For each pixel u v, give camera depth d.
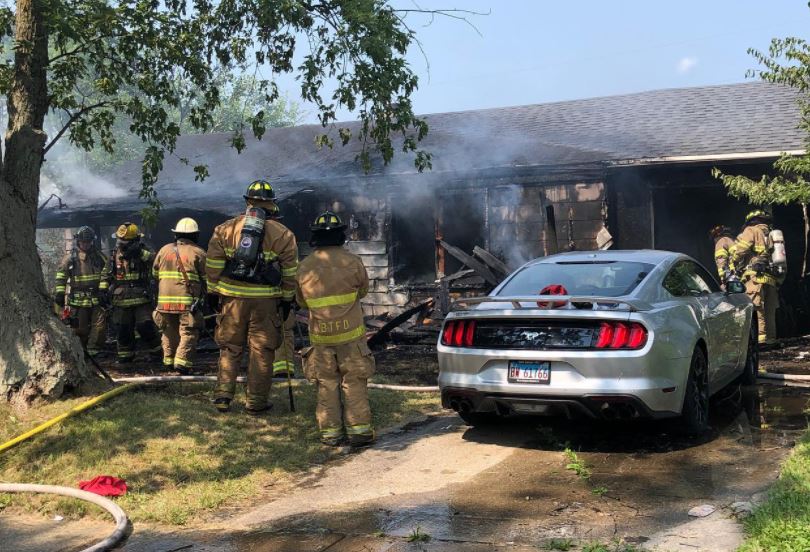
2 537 4.21
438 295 12.51
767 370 8.20
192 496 4.73
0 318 6.01
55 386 6.02
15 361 5.96
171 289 8.71
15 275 6.14
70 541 4.15
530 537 3.86
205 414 6.15
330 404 5.80
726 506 4.14
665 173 12.40
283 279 6.30
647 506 4.22
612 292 5.57
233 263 6.23
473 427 6.23
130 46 7.52
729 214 13.67
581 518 4.08
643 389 5.01
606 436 5.76
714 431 5.79
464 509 4.33
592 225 12.68
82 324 10.45
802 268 12.80
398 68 8.17
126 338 10.00
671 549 3.58
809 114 9.95
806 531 3.45
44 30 6.79
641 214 12.59
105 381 6.62
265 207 6.33
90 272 10.45
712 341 6.08
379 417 6.68
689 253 13.91
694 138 12.40
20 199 6.35
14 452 5.30
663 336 5.16
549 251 12.84
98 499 4.52
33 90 6.71
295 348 10.66
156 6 7.82
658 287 5.70
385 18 8.02
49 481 4.98
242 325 6.29
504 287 6.16
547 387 5.20
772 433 5.64
